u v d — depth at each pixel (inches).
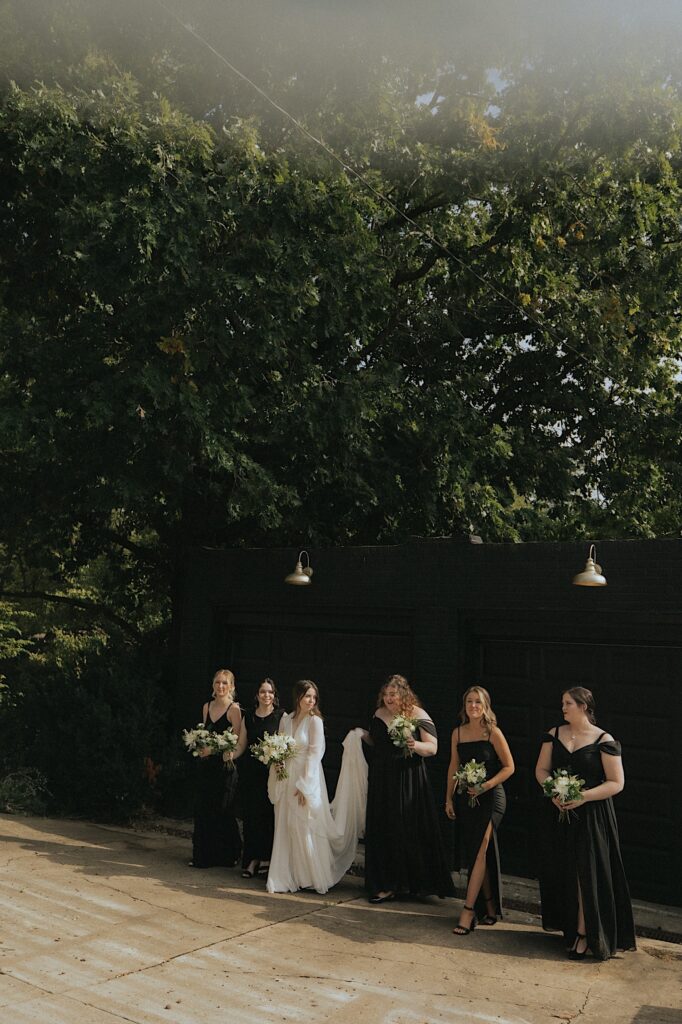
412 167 507.5
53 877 315.9
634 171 514.0
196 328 417.1
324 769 413.1
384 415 517.7
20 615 834.2
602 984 240.5
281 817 320.8
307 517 483.8
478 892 285.7
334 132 475.2
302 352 452.1
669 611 322.3
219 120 465.4
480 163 501.0
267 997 222.1
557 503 618.5
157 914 282.2
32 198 443.5
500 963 253.6
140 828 416.2
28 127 394.9
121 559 598.2
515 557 356.8
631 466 624.1
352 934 273.3
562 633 346.9
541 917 285.0
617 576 334.0
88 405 406.0
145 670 478.6
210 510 510.6
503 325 591.8
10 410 408.8
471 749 294.0
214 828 344.2
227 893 310.0
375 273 457.7
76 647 820.0
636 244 569.6
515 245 551.5
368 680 404.8
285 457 479.2
